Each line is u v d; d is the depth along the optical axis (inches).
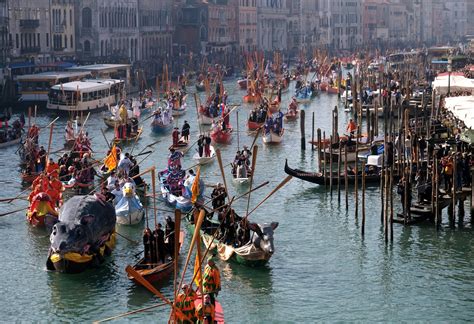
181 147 2856.8
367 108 3351.4
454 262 1683.1
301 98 4675.2
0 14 4626.0
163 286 1539.1
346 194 2049.7
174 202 2057.1
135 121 3248.0
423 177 2197.3
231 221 1704.0
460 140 2411.4
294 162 2711.6
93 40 5930.1
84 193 2201.0
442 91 3415.4
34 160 2401.6
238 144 2817.4
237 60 7229.3
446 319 1433.3
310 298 1514.5
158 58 6441.9
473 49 6505.9
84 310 1461.6
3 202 2158.0
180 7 7490.2
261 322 1421.0
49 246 1785.2
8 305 1482.5
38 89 4072.3
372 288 1557.6
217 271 1380.4
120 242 1788.9
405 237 1824.6
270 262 1683.1
